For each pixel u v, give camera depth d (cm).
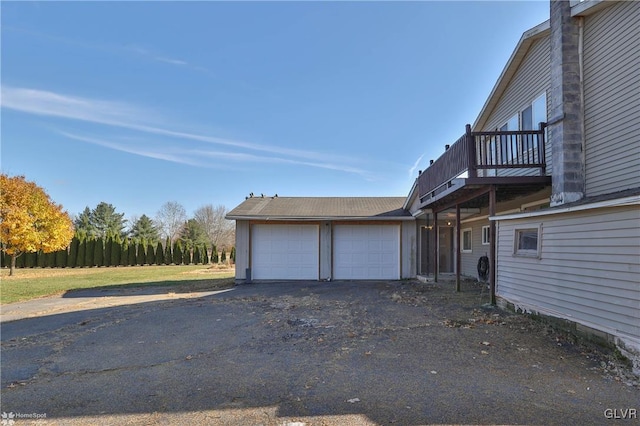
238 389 371
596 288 490
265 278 1417
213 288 1281
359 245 1437
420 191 1271
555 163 725
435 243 1256
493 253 794
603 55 667
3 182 1964
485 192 828
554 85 738
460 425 284
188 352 515
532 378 387
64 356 506
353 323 666
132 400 348
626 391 352
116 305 941
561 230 572
